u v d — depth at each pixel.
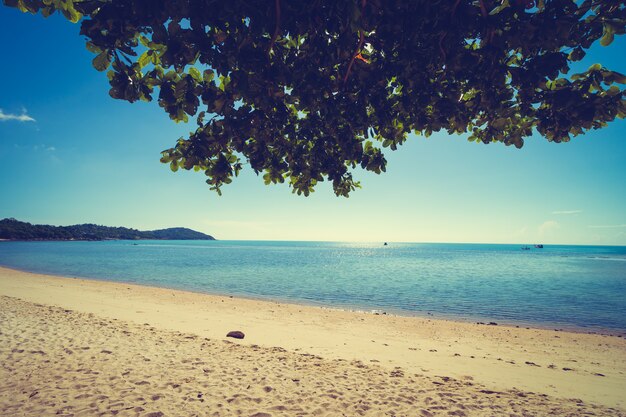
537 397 6.55
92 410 4.79
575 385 7.79
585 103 2.33
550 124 2.60
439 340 12.45
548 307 21.31
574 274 45.53
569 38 2.26
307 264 61.47
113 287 25.23
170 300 19.83
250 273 43.06
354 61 2.70
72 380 5.75
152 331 9.91
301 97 2.64
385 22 2.24
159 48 2.26
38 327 9.20
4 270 36.72
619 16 2.13
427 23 2.21
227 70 2.24
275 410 5.22
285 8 2.09
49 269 43.44
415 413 5.37
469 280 37.06
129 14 1.95
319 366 7.68
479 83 2.48
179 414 4.88
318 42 2.48
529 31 2.09
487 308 20.86
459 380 7.62
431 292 27.64
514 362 9.73
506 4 2.11
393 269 51.97
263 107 2.48
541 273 47.00
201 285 30.45
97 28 1.99
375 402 5.73
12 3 1.94
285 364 7.63
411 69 2.57
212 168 3.02
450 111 2.73
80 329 9.34
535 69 2.26
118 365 6.64
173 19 1.98
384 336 12.72
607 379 8.37
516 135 3.00
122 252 99.62
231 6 1.95
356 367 7.85
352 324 14.80
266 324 13.86
